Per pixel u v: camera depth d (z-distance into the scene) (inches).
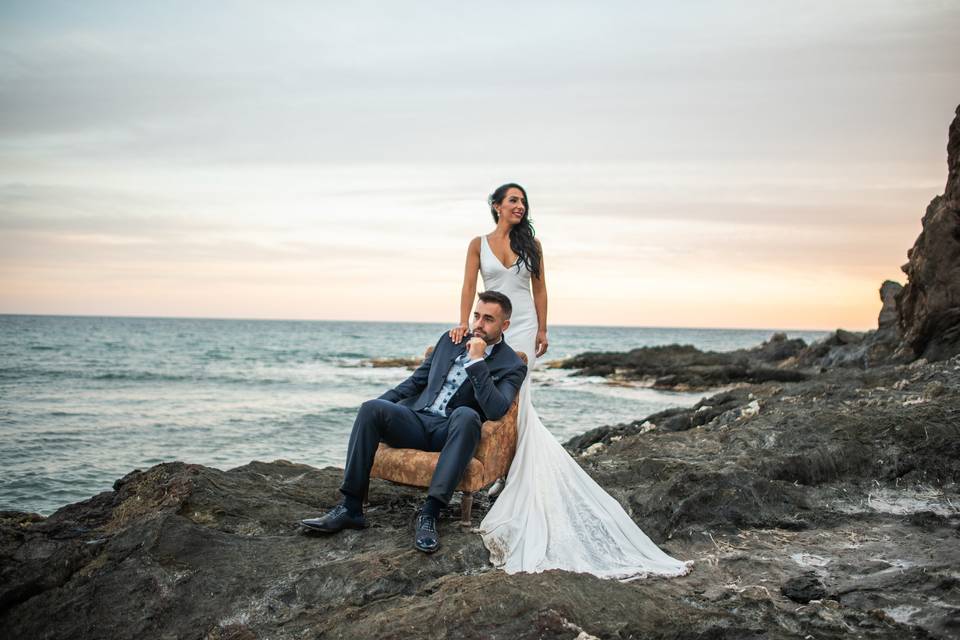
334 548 138.1
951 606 114.7
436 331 5270.7
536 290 189.8
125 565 124.0
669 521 162.9
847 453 198.5
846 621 111.7
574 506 152.1
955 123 373.1
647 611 111.1
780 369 1023.0
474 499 178.2
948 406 224.2
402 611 108.5
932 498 181.0
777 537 157.3
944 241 380.2
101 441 533.3
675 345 1571.1
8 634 110.4
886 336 611.2
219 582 121.7
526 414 162.1
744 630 104.9
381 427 147.3
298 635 107.9
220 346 2422.5
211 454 499.5
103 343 2319.1
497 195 184.1
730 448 219.3
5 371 1183.6
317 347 2682.1
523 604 107.0
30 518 156.3
